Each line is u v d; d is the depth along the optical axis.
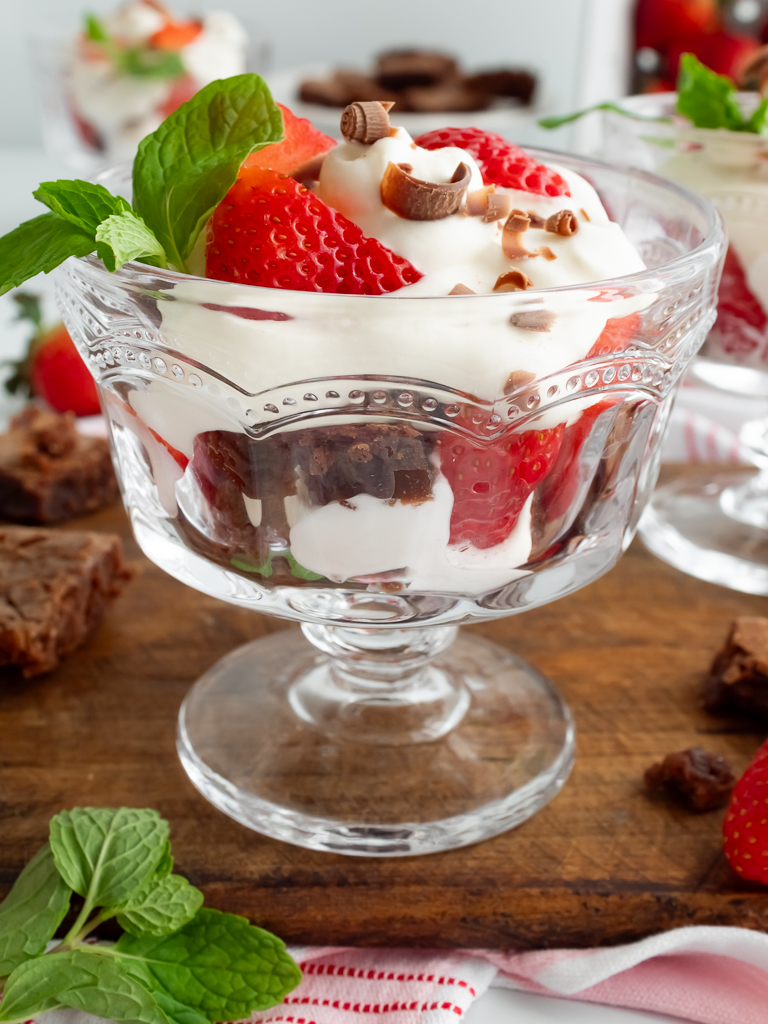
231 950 0.28
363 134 0.29
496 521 0.27
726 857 0.30
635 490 0.30
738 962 0.29
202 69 0.71
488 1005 0.29
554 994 0.29
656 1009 0.29
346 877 0.30
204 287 0.26
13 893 0.29
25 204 0.73
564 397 0.27
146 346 0.27
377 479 0.27
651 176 0.32
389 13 0.96
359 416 0.26
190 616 0.37
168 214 0.28
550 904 0.30
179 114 0.28
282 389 0.26
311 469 0.27
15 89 0.91
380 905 0.29
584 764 0.33
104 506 0.42
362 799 0.31
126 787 0.32
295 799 0.31
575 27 0.97
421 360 0.26
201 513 0.28
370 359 0.26
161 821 0.29
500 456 0.27
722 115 0.39
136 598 0.38
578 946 0.30
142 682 0.35
